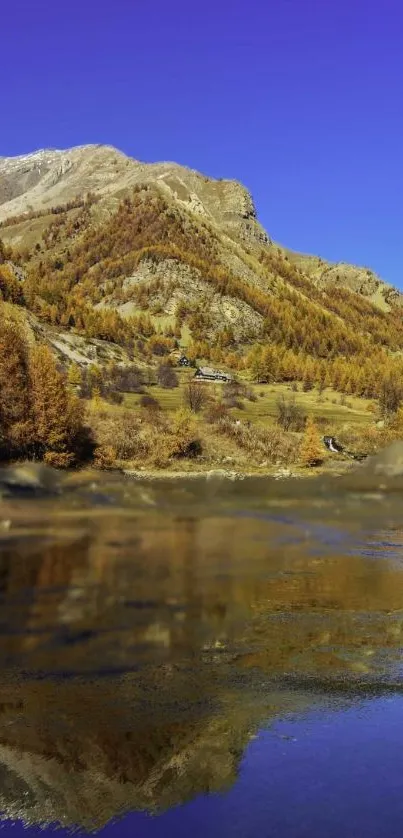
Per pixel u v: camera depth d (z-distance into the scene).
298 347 186.50
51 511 34.59
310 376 133.88
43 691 9.41
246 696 9.29
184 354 150.12
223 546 24.11
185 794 6.51
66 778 6.80
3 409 53.19
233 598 15.59
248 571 19.09
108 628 12.85
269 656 11.20
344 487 54.09
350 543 25.66
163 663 10.75
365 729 8.16
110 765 7.14
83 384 91.25
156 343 150.62
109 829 5.94
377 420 92.62
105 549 22.89
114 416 68.56
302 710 8.81
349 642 12.12
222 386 111.75
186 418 65.44
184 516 34.28
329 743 7.75
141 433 64.50
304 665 10.76
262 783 6.75
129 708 8.79
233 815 6.14
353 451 74.19
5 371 54.38
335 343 196.12
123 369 110.56
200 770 7.00
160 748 7.59
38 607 14.41
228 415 78.94
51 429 53.75
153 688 9.57
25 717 8.45
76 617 13.62
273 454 68.31
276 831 5.88
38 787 6.64
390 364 174.88
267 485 53.31
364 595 16.08
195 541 25.33
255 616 13.97
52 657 10.98
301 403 106.31
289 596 15.88
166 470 58.78
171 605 14.80
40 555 21.28
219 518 33.81
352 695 9.39
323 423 85.44
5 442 52.47
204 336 176.88
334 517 35.66
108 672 10.26
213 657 11.12
